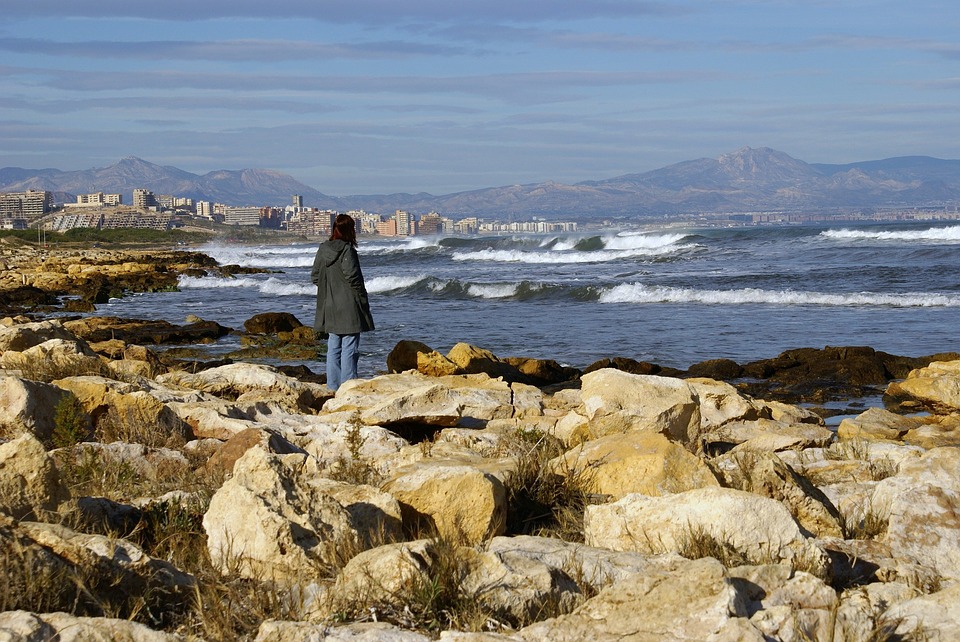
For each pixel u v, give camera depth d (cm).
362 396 1069
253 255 9706
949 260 4978
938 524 549
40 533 448
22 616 374
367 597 434
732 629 364
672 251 6706
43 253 8888
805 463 841
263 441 752
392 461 742
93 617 403
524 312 3177
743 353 2123
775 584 428
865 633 401
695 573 416
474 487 562
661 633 374
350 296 1247
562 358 2075
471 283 4028
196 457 771
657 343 2305
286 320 2750
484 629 412
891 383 1566
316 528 502
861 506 633
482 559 468
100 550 447
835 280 4047
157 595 443
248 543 493
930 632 400
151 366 1579
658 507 532
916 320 2691
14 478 521
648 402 836
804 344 2256
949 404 1379
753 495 520
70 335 1394
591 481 655
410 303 3688
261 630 397
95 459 670
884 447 886
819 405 1529
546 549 506
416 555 457
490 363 1598
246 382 1224
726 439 988
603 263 6234
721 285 4034
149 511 571
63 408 774
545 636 387
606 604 405
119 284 4962
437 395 952
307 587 458
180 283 5188
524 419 1000
